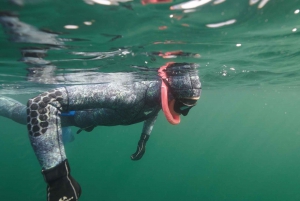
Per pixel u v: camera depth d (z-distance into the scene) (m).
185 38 1.83
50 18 1.35
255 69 3.78
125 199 8.33
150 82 1.13
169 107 1.10
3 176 9.86
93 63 2.58
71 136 2.58
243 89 7.89
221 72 3.96
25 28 1.50
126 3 1.21
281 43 2.22
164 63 2.62
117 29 1.55
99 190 9.09
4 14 1.27
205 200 8.69
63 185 0.69
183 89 1.04
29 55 2.21
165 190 9.80
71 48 1.98
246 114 29.48
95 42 1.82
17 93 6.23
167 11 1.33
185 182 11.12
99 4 1.21
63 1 1.16
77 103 0.87
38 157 0.71
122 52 2.13
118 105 1.00
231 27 1.66
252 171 16.50
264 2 1.32
